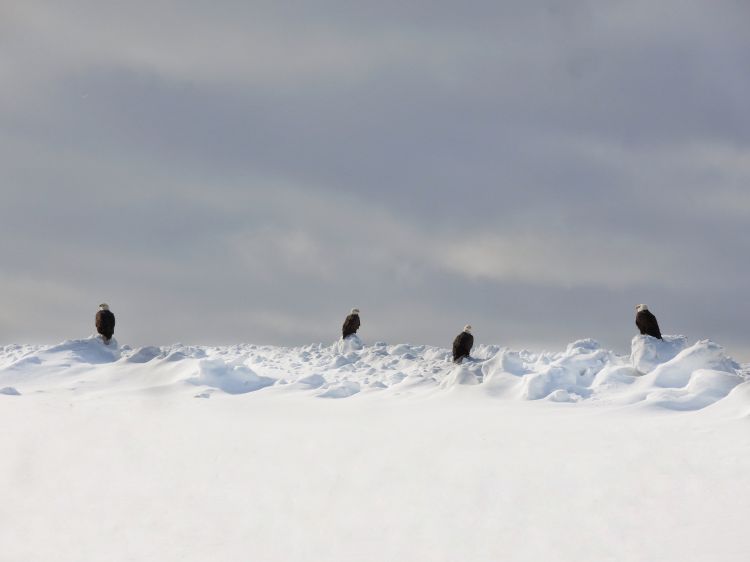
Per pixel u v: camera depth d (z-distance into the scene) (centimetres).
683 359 5028
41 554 2659
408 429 3944
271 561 2559
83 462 3550
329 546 2650
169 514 2983
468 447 3547
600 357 5659
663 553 2370
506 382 5178
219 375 5534
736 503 2708
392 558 2525
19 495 3184
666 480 2956
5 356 7688
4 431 4028
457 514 2833
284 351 8000
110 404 4728
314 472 3356
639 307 6050
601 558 2381
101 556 2638
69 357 6247
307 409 4659
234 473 3391
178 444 3803
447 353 7331
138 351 6216
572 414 4244
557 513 2759
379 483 3184
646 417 4044
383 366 6744
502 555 2477
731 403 3953
